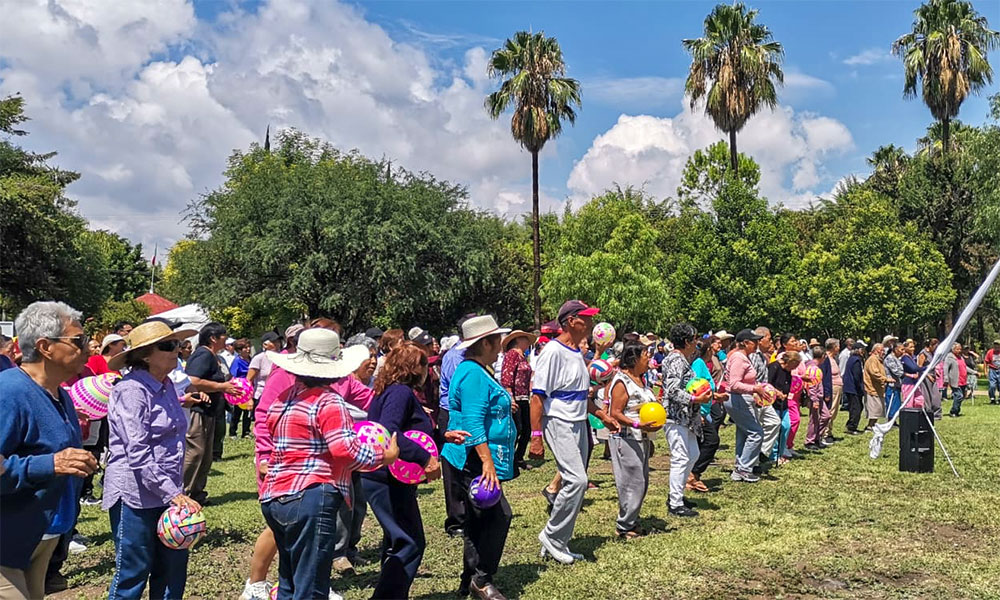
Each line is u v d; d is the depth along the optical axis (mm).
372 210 37031
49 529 4004
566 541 6840
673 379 8602
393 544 5273
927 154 46969
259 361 13227
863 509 8836
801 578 6395
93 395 5539
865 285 35250
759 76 35125
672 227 52906
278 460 4301
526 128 35344
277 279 38031
